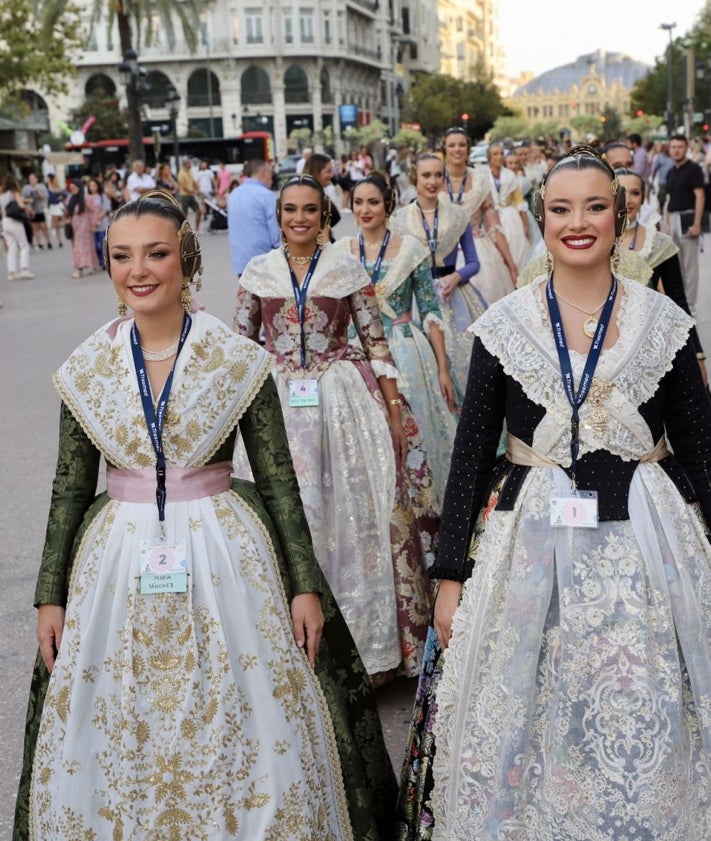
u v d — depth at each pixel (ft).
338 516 13.80
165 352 8.85
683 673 8.36
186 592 8.44
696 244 36.76
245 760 8.35
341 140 258.98
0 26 107.04
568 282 8.70
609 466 8.46
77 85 250.57
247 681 8.50
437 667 9.31
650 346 8.52
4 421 29.01
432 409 17.54
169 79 256.73
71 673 8.49
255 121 260.01
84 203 63.31
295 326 14.12
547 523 8.47
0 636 15.52
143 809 8.21
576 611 8.26
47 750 8.55
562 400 8.48
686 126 103.30
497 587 8.56
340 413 13.99
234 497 8.97
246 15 254.27
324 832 8.73
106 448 8.75
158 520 8.61
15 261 64.18
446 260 21.94
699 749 8.29
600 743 8.09
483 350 8.87
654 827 7.97
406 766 9.48
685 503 8.64
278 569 8.96
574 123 331.57
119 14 97.09
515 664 8.36
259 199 25.57
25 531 20.10
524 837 8.34
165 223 8.58
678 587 8.35
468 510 9.01
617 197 8.55
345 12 269.44
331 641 9.41
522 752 8.31
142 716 8.31
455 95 274.16
